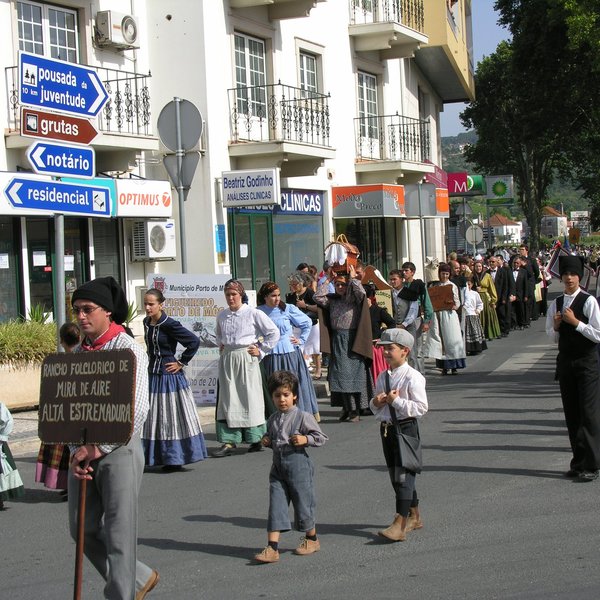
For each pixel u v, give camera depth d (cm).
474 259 2603
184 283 1324
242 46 2117
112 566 546
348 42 2619
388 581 657
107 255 1798
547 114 4131
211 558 729
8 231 1611
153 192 1817
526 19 3950
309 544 732
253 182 1939
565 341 941
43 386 541
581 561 684
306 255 2383
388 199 2491
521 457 1049
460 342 1850
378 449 1133
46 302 1673
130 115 1800
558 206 13300
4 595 662
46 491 996
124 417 518
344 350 1358
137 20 1919
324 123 2306
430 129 3659
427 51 3184
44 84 968
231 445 1159
